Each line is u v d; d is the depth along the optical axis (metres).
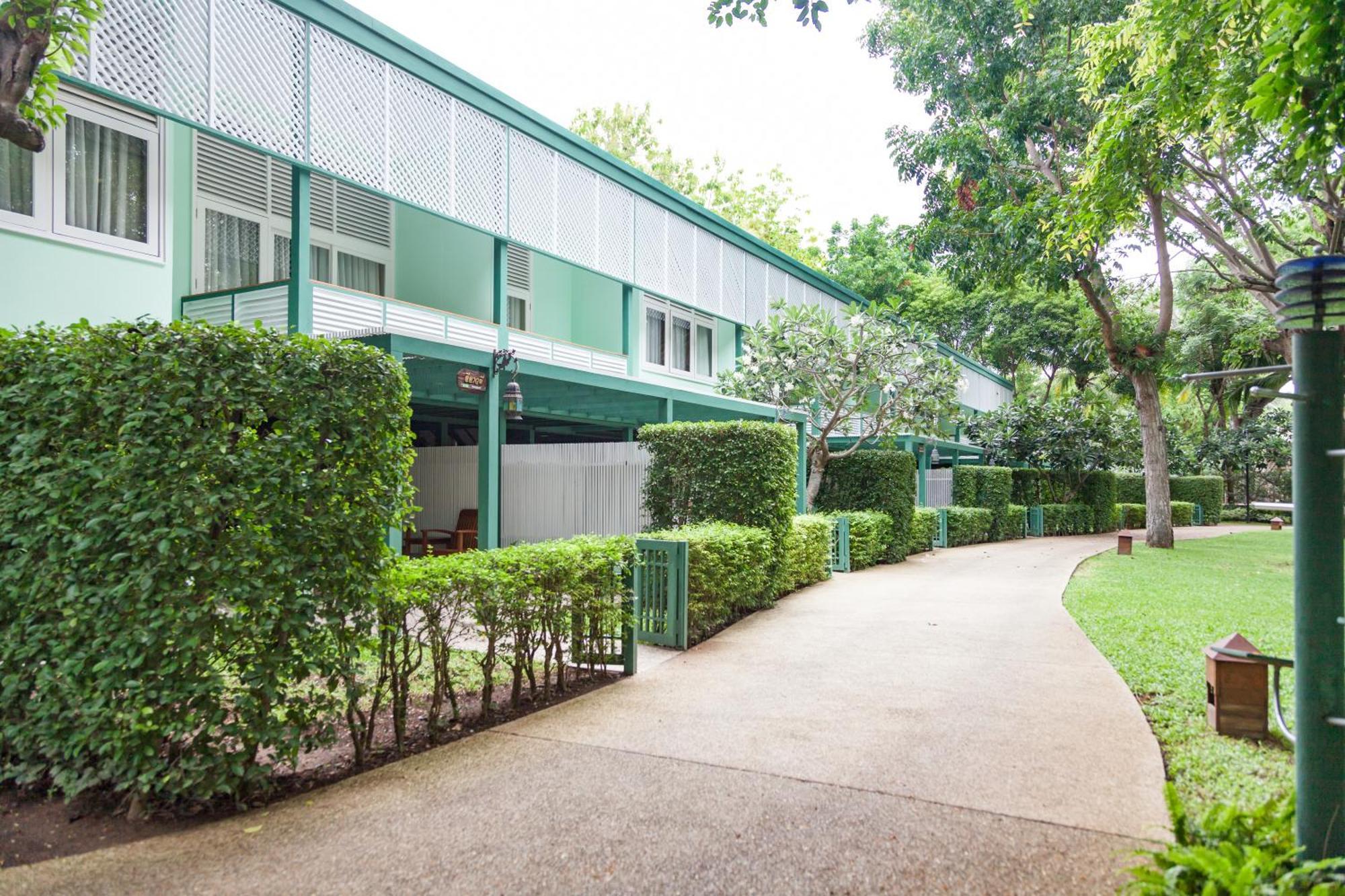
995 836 3.36
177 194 11.12
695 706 5.37
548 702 5.51
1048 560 16.42
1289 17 3.87
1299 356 2.62
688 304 18.34
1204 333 32.94
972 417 28.22
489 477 10.38
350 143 10.43
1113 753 4.41
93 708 3.52
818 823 3.50
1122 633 7.94
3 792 3.92
